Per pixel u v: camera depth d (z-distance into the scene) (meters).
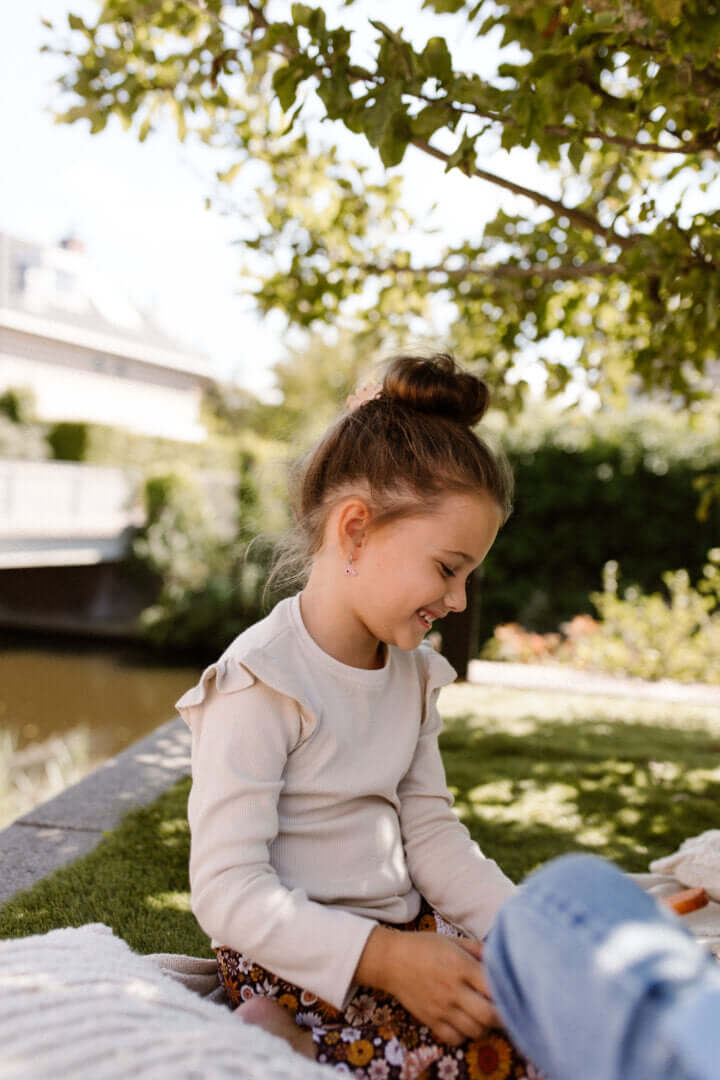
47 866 2.69
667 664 7.73
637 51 2.21
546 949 0.77
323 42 2.28
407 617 1.39
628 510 11.12
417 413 1.48
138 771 3.75
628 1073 0.69
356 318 4.46
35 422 18.62
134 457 19.05
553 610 11.29
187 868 2.69
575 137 2.34
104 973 1.10
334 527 1.44
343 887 1.33
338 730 1.37
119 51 3.36
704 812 3.56
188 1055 0.90
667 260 2.69
